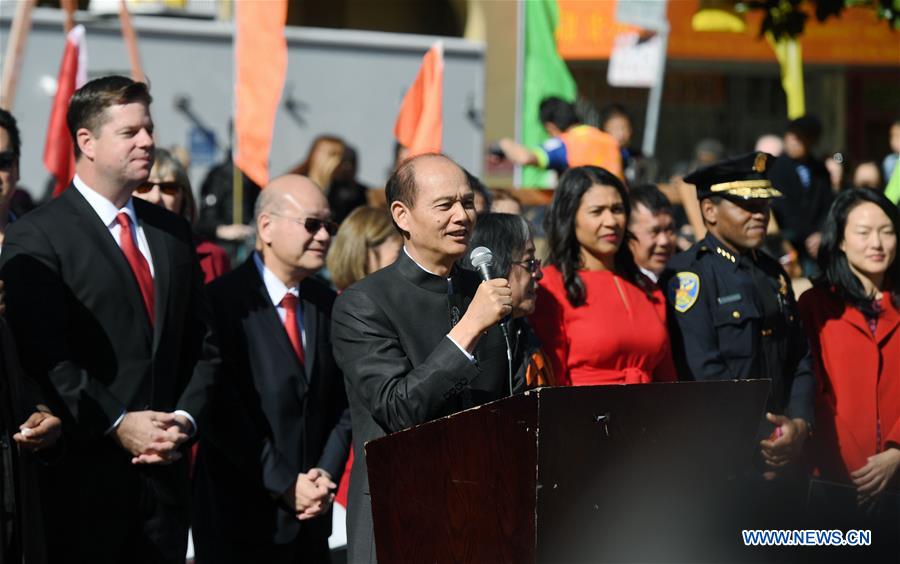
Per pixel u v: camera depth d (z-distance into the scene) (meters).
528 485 8.76
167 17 30.20
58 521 11.28
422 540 9.55
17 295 11.26
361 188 25.11
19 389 10.87
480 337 10.41
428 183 10.37
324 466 12.84
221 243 23.88
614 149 21.48
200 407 11.86
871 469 14.02
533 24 26.02
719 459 9.41
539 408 8.65
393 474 9.72
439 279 10.61
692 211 18.67
